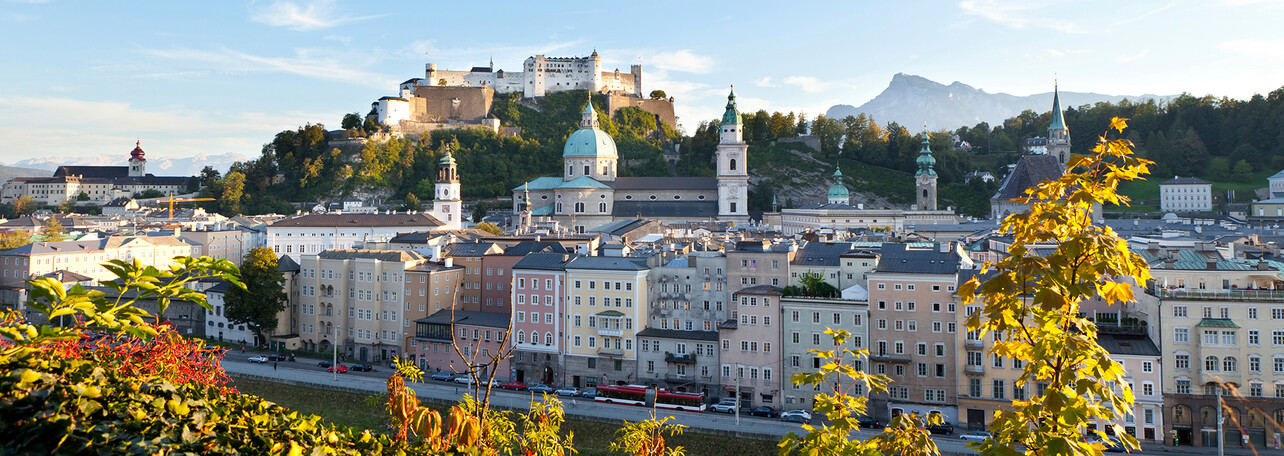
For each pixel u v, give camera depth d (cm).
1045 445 2423
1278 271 13512
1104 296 2588
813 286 15000
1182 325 12562
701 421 13825
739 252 15938
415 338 18188
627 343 16388
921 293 13888
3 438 2317
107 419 2447
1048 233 2647
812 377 3388
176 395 2628
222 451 2527
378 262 19262
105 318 2444
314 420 2933
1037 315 2589
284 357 19050
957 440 12625
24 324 2419
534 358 17188
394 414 3284
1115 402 2394
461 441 3222
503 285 19162
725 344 15262
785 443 3538
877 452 3158
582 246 19562
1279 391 12088
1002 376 13362
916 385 13900
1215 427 12306
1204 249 15812
